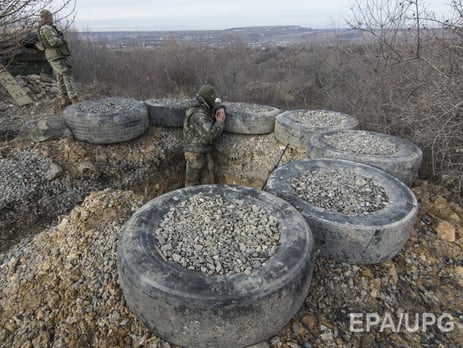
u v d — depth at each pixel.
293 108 9.42
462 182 3.80
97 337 2.12
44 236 3.15
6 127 5.45
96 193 3.32
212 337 1.83
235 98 10.45
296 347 2.08
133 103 5.12
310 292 2.44
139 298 1.87
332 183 3.01
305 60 12.65
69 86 5.81
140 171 4.80
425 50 4.46
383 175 3.09
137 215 2.40
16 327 2.31
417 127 4.22
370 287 2.50
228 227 2.37
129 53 12.84
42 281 2.61
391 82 5.10
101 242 2.71
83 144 4.59
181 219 2.44
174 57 12.88
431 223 3.21
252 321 1.82
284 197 2.77
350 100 6.46
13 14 3.66
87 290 2.39
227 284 1.82
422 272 2.73
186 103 5.45
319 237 2.52
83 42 11.55
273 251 2.11
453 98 3.59
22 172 4.08
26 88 6.85
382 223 2.41
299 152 4.55
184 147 4.68
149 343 2.01
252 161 4.99
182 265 1.99
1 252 3.58
